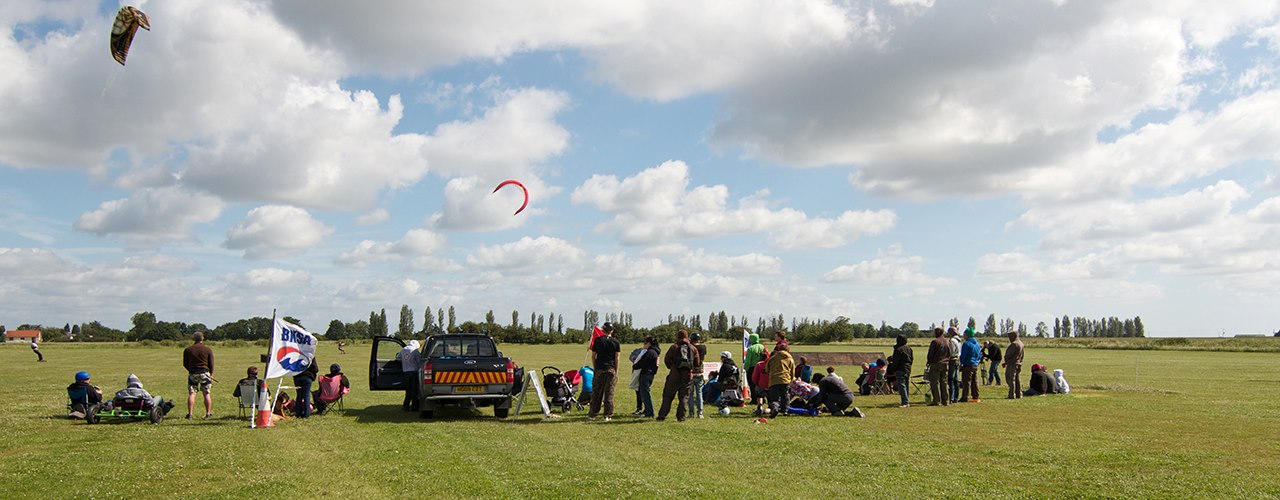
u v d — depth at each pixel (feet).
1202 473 32.40
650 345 53.36
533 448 39.09
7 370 119.75
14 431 45.75
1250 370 123.65
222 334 470.39
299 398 54.39
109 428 47.47
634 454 37.27
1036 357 188.24
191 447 39.42
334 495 27.86
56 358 172.96
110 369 122.21
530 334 325.01
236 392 51.29
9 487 29.48
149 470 32.71
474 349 59.21
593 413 53.93
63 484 29.96
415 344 62.75
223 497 27.53
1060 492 28.84
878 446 39.91
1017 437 43.11
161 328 479.00
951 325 64.23
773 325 428.15
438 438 42.96
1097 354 216.54
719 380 62.44
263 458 35.78
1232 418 52.11
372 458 35.76
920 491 29.01
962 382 63.46
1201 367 134.82
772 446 39.91
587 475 31.40
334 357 176.35
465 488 28.94
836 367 124.47
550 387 59.00
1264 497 27.94
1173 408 58.39
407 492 28.30
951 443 40.91
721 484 29.86
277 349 50.83
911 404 61.77
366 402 67.87
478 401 53.93
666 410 51.83
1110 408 58.44
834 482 30.60
